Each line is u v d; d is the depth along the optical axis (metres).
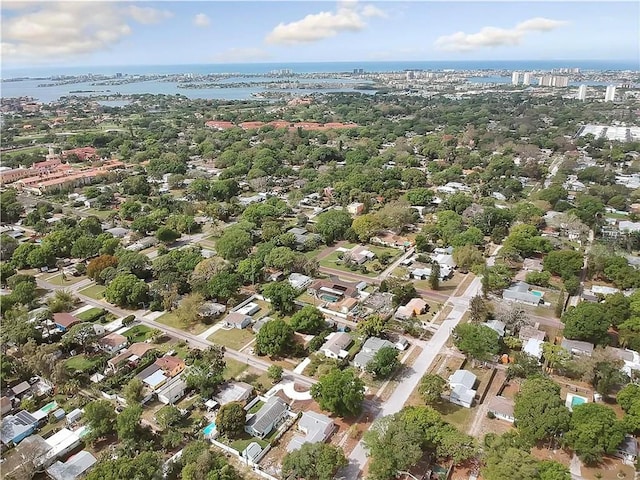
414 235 197.00
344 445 88.88
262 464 85.50
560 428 85.00
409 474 79.94
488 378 108.12
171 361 112.69
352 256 170.50
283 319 133.62
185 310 130.12
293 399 102.19
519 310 127.44
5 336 118.38
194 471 77.88
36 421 95.00
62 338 119.38
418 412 87.75
